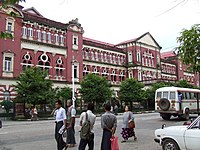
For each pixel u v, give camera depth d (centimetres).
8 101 3547
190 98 2703
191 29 1114
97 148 1130
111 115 832
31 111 3375
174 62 7956
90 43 5519
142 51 6575
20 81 3469
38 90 3425
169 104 2559
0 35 841
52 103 3525
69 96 4197
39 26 4419
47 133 1689
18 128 2112
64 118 1011
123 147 1149
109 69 5916
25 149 1126
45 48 4472
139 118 3030
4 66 3878
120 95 4969
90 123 859
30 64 4244
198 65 1098
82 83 4350
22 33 4181
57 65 4647
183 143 880
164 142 943
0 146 1216
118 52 6256
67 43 4822
